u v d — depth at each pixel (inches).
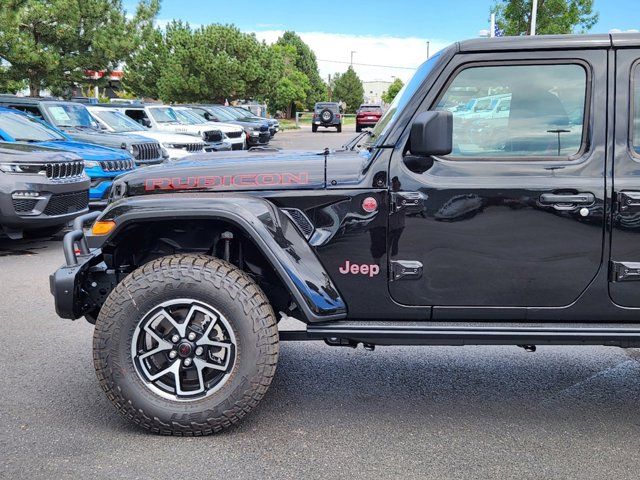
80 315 139.4
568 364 177.5
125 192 137.5
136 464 120.0
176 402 127.6
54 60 807.1
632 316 126.8
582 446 129.5
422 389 159.2
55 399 149.6
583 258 125.1
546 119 126.3
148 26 983.6
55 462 120.5
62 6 799.1
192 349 127.3
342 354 184.7
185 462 121.0
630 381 165.5
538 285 126.6
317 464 121.1
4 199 289.4
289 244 127.3
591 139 124.3
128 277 127.6
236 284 125.0
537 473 118.5
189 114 739.4
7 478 114.6
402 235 127.7
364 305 131.0
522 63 125.3
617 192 123.0
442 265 127.7
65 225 339.9
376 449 127.5
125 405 127.8
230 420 127.6
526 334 125.0
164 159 499.2
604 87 123.9
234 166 135.0
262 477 116.2
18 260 301.6
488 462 122.6
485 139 128.0
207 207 125.1
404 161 127.2
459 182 125.4
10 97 478.6
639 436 134.3
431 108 127.1
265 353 125.4
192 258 128.0
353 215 128.5
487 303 128.3
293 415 143.2
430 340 128.6
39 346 185.9
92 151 372.8
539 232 124.9
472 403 151.0
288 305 143.0
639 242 123.9
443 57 126.8
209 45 1305.4
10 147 310.7
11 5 767.7
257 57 1370.6
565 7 799.1
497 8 840.3
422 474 117.8
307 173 130.6
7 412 142.4
